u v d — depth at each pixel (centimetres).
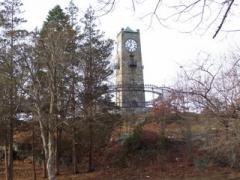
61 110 3762
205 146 2788
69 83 3888
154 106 4562
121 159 4325
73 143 4197
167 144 4319
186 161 3969
